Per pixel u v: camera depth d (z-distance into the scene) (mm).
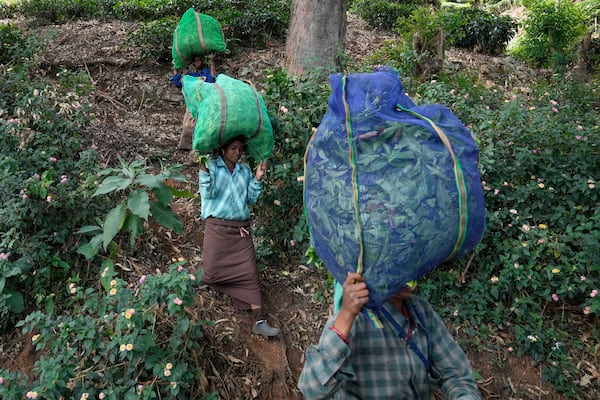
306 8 6211
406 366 1790
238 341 3527
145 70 7480
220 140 3344
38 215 3764
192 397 3055
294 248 4297
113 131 5777
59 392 2727
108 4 10289
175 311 3018
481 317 3748
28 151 4316
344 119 1675
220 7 9828
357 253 1581
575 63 8953
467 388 1846
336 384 1659
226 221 3438
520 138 4227
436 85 4902
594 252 3588
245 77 7375
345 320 1633
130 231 3752
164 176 3779
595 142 4129
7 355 3322
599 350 3682
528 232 3764
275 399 3324
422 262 1573
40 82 5020
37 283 3559
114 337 2941
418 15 6938
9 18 10367
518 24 10445
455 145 1647
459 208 1562
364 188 1575
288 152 4156
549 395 3494
